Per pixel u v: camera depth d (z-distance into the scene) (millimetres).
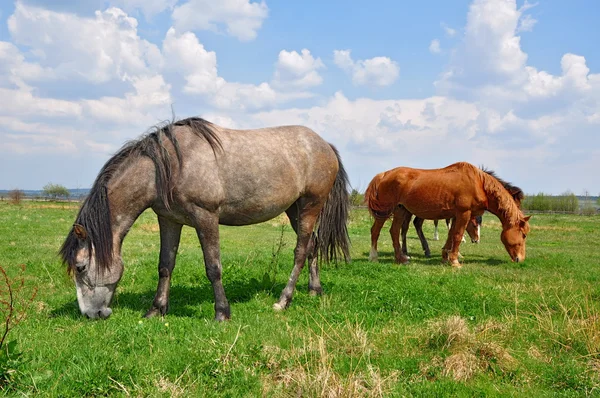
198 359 3980
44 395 3414
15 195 41188
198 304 6543
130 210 5629
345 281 8219
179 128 5770
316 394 3445
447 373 4055
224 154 5762
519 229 11062
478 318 5863
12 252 10727
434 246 15648
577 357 4520
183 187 5539
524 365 4289
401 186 11211
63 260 5375
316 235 7242
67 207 34062
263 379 3807
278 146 6305
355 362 4195
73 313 5770
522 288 7902
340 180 7383
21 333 4793
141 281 7918
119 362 3973
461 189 10742
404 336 4898
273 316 5984
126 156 5621
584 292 7316
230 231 19406
